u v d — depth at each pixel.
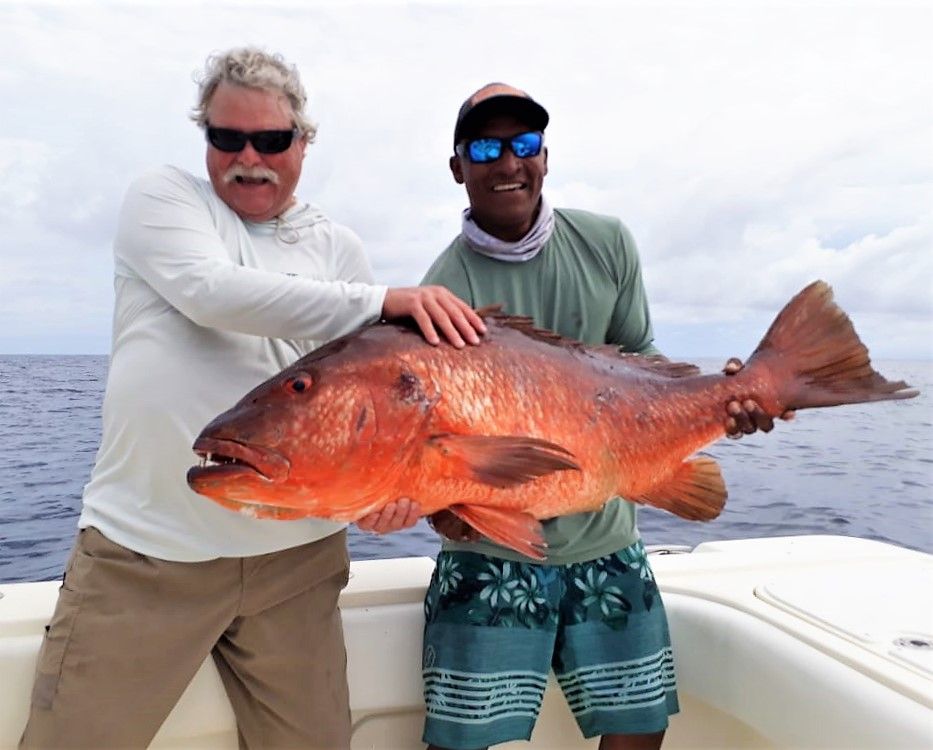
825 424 20.39
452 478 1.89
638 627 2.53
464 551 2.48
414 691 2.59
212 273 1.99
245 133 2.19
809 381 2.22
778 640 2.39
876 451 14.98
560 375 2.07
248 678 2.32
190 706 2.32
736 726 2.73
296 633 2.31
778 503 9.38
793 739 2.27
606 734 2.54
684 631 2.71
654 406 2.16
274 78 2.20
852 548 3.25
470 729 2.37
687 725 2.81
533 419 2.01
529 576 2.47
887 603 2.62
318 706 2.33
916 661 2.18
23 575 5.92
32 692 2.14
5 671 2.22
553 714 2.81
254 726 2.35
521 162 2.43
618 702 2.50
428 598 2.57
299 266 2.34
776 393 2.23
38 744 2.05
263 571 2.23
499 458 1.83
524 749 2.78
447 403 1.91
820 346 2.22
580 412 2.07
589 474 2.09
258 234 2.33
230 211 2.29
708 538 7.26
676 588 2.85
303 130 2.30
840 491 10.24
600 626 2.53
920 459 13.75
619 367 2.19
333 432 1.80
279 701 2.32
